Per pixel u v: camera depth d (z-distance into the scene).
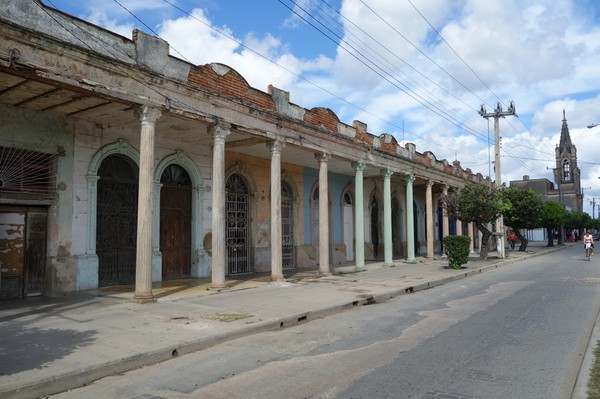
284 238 21.06
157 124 13.73
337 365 6.34
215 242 13.30
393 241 29.73
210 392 5.34
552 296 12.54
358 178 20.41
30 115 11.77
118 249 13.98
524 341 7.56
